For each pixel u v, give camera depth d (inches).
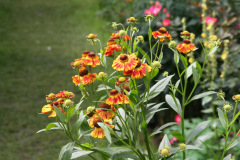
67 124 49.2
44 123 158.2
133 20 56.9
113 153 52.7
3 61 243.9
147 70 47.7
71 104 49.4
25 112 169.0
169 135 122.2
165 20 126.0
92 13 385.4
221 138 111.4
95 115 51.3
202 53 113.6
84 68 52.9
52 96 52.9
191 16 132.4
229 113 108.7
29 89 196.2
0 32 327.9
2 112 168.6
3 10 418.3
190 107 138.5
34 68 230.8
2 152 134.4
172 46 56.0
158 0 143.9
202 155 104.9
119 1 260.4
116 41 52.8
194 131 57.8
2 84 203.3
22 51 269.0
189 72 60.6
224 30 122.1
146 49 129.1
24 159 129.7
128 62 46.4
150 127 151.7
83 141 140.0
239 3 134.8
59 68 230.8
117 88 55.9
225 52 105.0
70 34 315.6
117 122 54.9
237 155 103.9
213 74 109.2
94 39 55.2
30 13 409.4
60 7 435.2
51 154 132.9
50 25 353.4
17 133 149.6
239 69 117.0
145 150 131.0
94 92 54.7
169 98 63.2
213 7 132.7
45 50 271.0
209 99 107.4
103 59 55.5
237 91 113.3
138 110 53.2
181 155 106.5
